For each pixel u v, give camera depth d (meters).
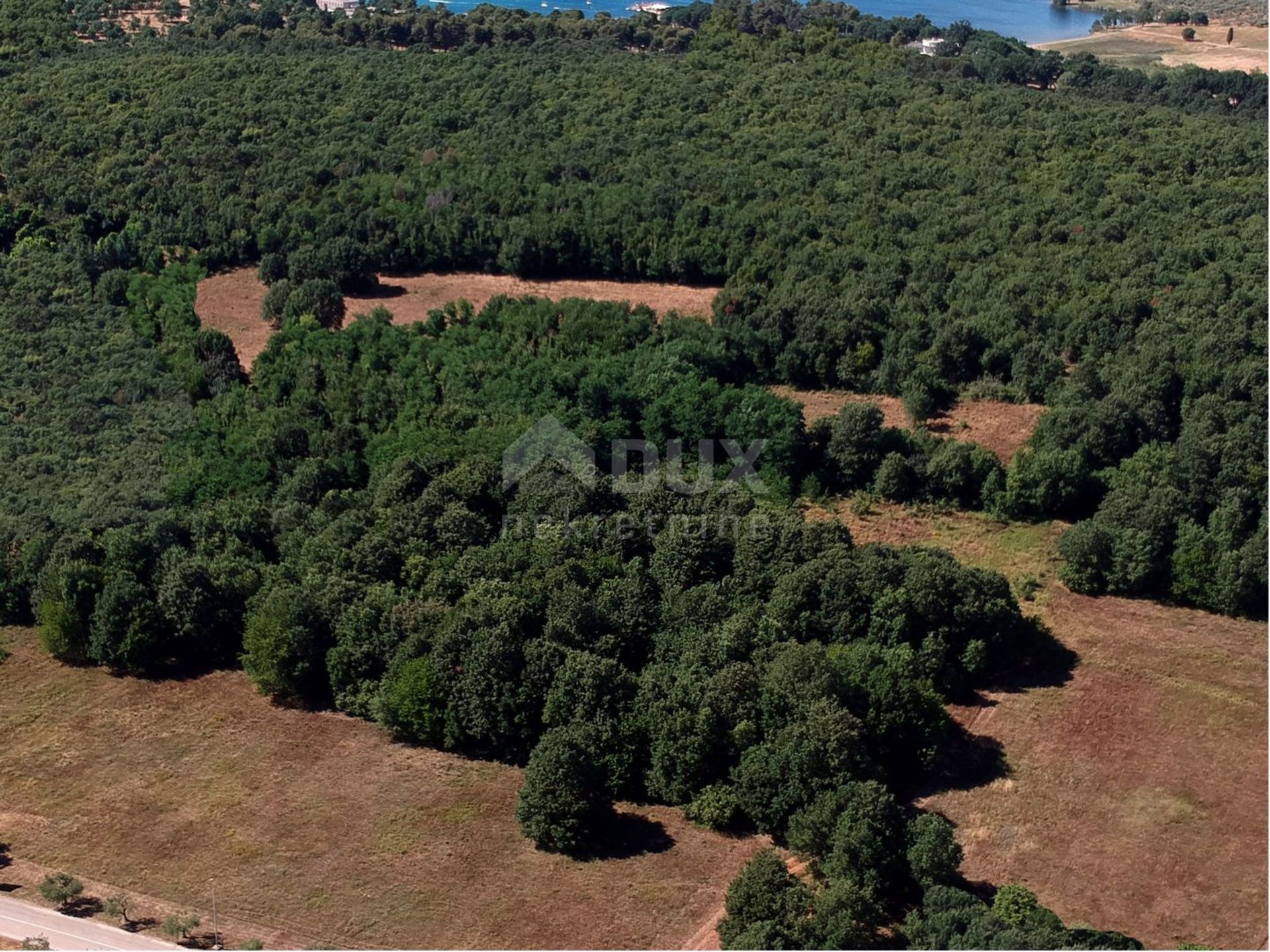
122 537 80.50
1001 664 77.31
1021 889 58.38
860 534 91.50
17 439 94.38
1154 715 73.69
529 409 96.25
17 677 76.81
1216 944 58.09
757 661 69.81
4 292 114.06
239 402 98.75
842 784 62.03
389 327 109.56
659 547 80.19
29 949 55.47
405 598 75.19
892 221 128.25
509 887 61.03
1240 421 95.75
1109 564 84.81
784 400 98.06
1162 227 124.69
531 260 128.75
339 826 64.75
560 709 67.38
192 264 125.31
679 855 62.84
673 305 123.00
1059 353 110.62
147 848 63.44
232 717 73.19
